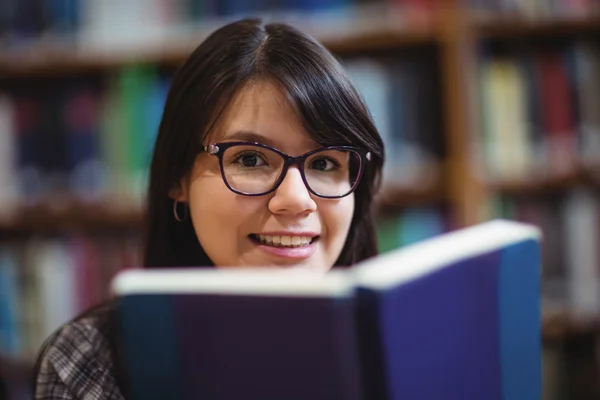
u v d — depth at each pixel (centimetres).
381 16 137
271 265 70
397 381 43
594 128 136
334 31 137
